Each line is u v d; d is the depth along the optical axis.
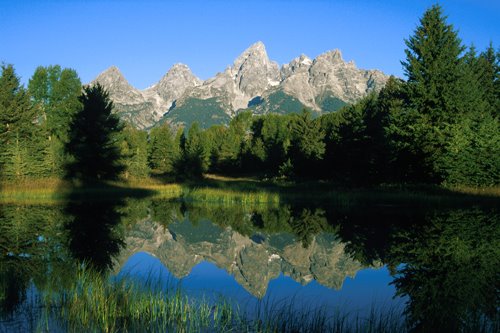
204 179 59.00
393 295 8.34
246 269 11.16
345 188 36.00
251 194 32.00
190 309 7.00
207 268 11.26
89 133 41.47
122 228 18.25
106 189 38.25
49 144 40.09
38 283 8.52
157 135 68.81
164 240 16.00
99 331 5.99
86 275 8.67
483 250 12.53
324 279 9.82
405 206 24.75
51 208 24.72
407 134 34.09
